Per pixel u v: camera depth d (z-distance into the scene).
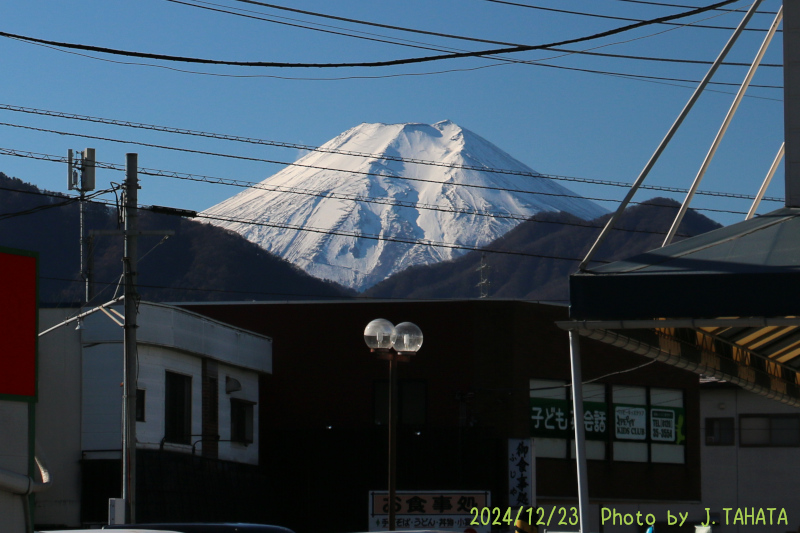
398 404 45.53
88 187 37.78
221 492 39.47
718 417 59.19
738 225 17.42
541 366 45.41
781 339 19.36
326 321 46.72
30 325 15.74
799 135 18.22
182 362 38.06
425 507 36.31
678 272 16.06
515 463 43.22
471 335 45.22
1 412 15.22
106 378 35.31
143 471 34.56
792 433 57.88
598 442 45.94
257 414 43.97
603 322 16.27
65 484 34.62
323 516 44.16
